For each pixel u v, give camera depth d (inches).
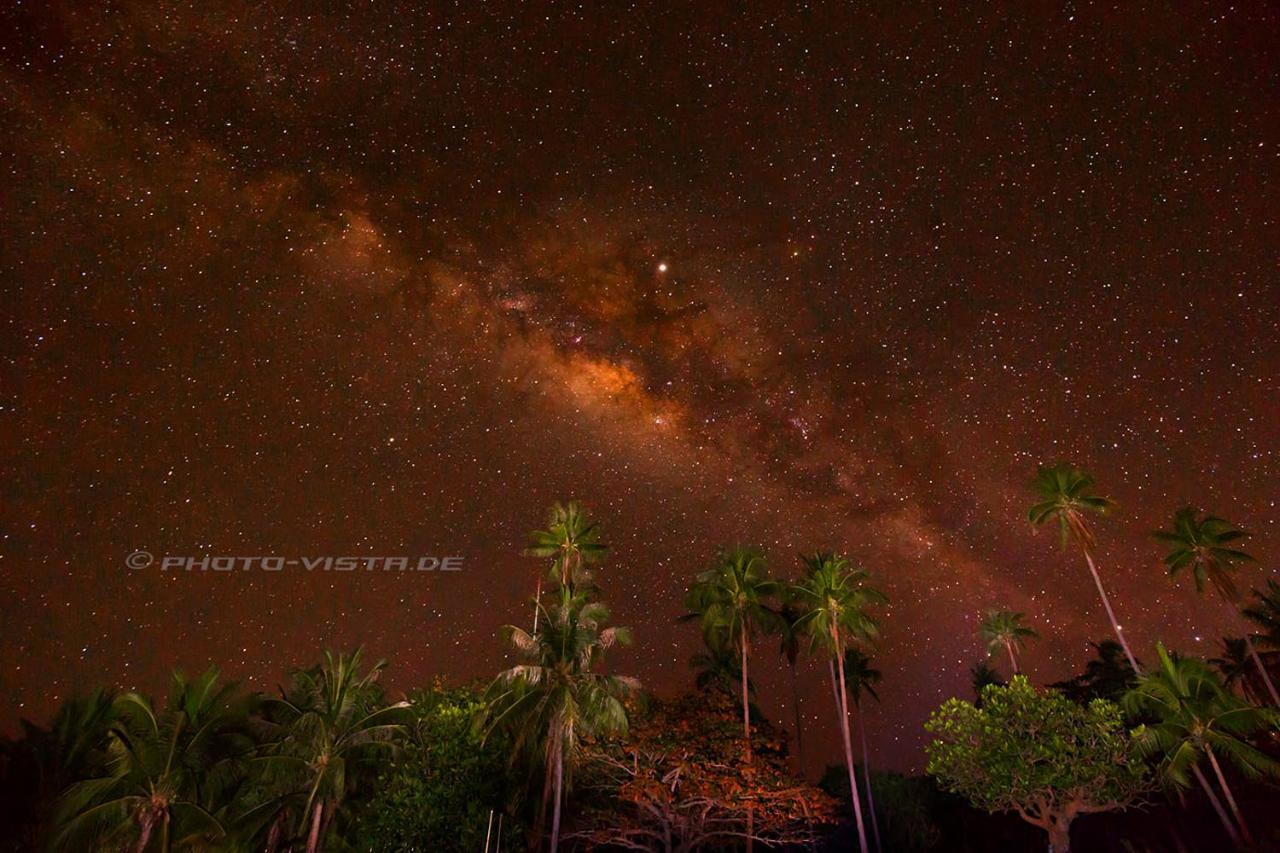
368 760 1390.3
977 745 1224.8
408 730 1389.0
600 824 1267.2
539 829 1245.1
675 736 1242.0
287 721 1376.7
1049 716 1205.1
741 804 1195.9
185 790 1138.7
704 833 1251.2
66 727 1258.0
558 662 1224.8
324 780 1282.0
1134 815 1562.5
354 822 1405.0
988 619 2197.3
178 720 1151.0
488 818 1187.3
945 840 1873.8
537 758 1274.6
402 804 1183.6
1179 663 1296.8
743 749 1224.8
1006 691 1264.8
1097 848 1585.9
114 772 1156.5
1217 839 1412.4
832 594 1569.9
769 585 1638.8
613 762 1237.7
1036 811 1251.2
